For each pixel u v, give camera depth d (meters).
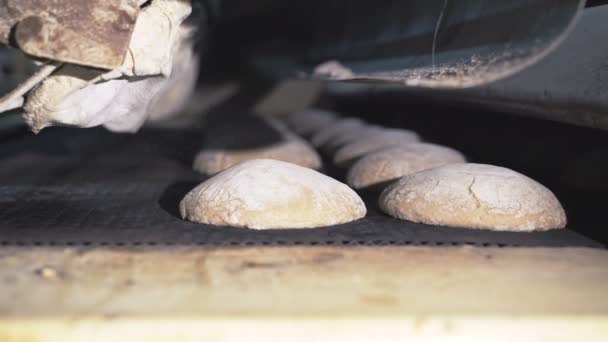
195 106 2.40
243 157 1.39
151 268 0.77
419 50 1.09
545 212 0.97
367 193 1.19
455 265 0.79
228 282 0.73
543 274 0.77
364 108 2.17
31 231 0.91
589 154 1.06
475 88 1.22
